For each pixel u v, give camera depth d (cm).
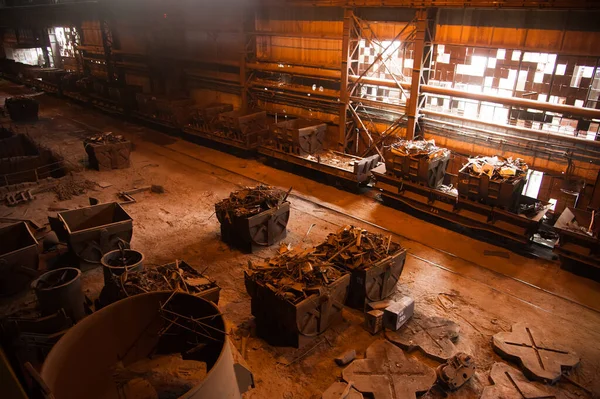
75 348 392
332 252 932
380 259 912
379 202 1483
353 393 702
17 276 953
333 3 1594
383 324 861
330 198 1509
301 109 1984
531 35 1257
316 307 804
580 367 778
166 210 1399
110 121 2628
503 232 1176
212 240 1214
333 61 1797
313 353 805
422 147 1343
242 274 1055
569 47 1198
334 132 1870
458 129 1459
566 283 1041
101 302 824
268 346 822
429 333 846
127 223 1060
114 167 1764
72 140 2188
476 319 905
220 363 358
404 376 736
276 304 792
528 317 915
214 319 438
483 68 1377
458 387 723
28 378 342
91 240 1028
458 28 1396
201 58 2364
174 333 470
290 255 888
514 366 780
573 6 1082
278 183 1641
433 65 1493
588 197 1247
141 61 2873
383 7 1507
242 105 2189
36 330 746
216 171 1769
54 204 1434
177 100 2269
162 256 1126
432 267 1098
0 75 4166
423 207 1341
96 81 2942
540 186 1339
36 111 2580
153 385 437
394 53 1581
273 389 724
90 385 412
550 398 706
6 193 1495
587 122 1199
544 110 1224
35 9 3834
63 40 3900
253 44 2106
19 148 1830
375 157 1565
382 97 1664
